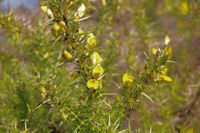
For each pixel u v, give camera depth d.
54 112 0.85
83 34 0.74
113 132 0.75
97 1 0.99
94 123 0.77
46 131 0.84
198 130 0.94
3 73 0.93
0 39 1.02
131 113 0.93
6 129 0.80
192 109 1.00
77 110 0.77
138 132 0.85
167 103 0.98
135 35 1.11
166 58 0.74
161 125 0.91
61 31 0.74
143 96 0.77
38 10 1.09
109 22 1.00
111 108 0.77
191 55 1.13
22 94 0.86
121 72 0.91
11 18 0.90
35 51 0.96
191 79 1.06
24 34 0.95
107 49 0.98
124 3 1.08
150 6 1.37
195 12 0.96
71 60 0.75
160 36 1.02
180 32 1.15
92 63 0.75
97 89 0.75
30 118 0.84
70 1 0.73
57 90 0.76
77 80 0.76
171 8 1.25
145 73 0.75
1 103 0.86
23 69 0.95
